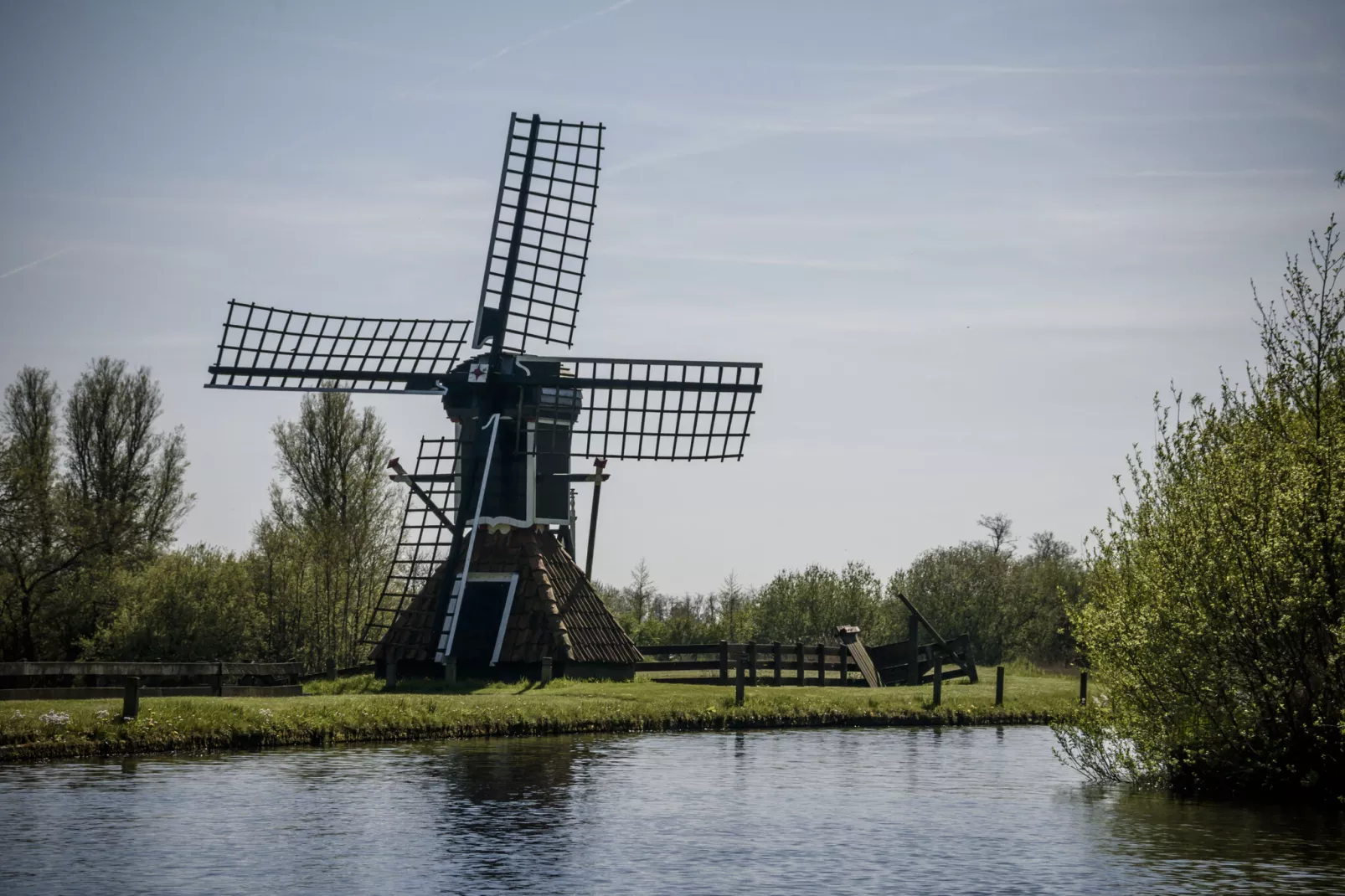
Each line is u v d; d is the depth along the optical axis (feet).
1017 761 100.27
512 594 148.97
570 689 135.95
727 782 87.10
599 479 157.28
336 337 156.15
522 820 71.92
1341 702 74.74
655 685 145.79
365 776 85.10
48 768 84.38
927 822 72.90
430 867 60.64
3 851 61.62
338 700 112.88
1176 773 85.30
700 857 63.62
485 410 153.48
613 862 62.34
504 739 108.78
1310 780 77.82
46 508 196.44
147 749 92.07
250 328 153.07
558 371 156.76
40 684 115.03
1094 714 85.81
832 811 76.13
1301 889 57.16
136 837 65.26
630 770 92.12
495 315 156.66
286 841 65.31
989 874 60.13
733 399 163.32
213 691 117.29
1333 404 78.84
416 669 151.02
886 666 180.75
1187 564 77.00
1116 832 69.56
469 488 152.76
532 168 160.04
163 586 190.90
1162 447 81.41
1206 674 77.87
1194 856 63.87
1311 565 74.43
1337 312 77.77
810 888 57.41
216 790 78.18
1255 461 77.46
